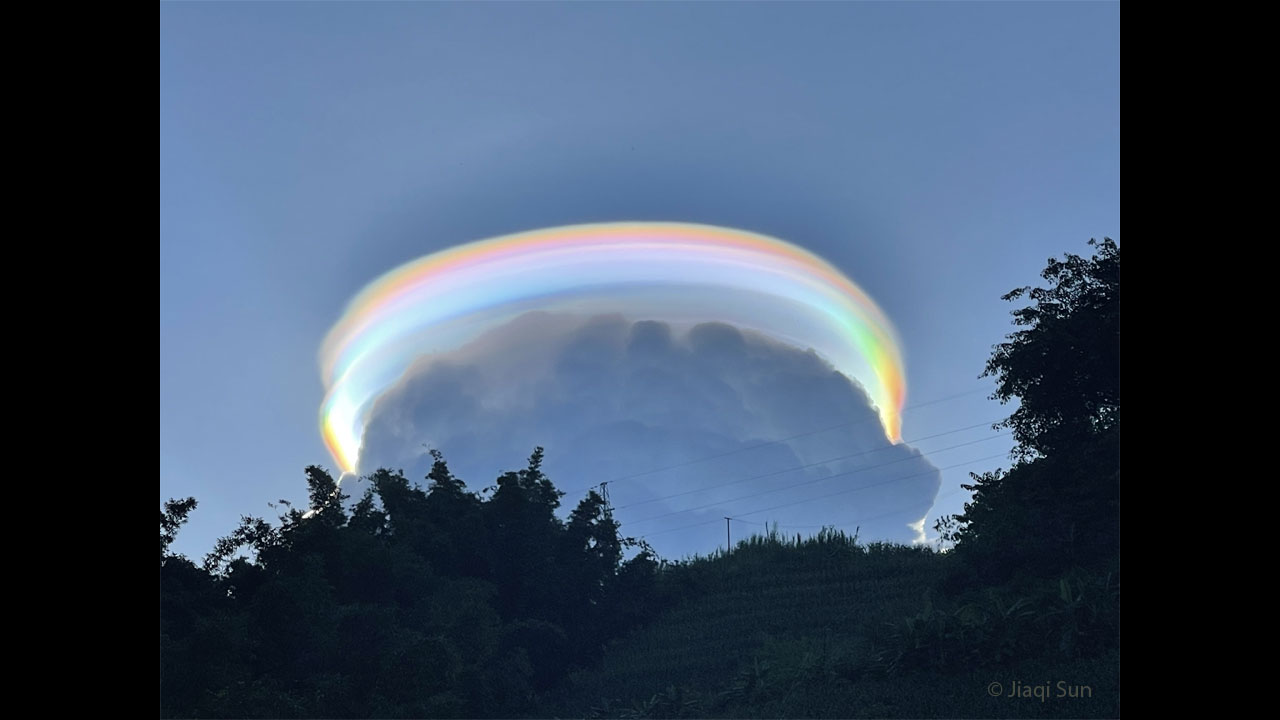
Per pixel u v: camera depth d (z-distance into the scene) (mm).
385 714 38219
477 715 46750
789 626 51375
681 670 48938
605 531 61812
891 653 34125
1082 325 45062
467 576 55031
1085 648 29906
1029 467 45625
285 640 39750
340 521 47094
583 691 50438
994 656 30969
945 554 63031
